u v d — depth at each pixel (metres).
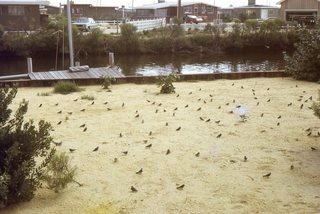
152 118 9.21
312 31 15.41
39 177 5.28
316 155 6.80
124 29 42.56
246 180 5.79
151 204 5.10
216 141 7.57
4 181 4.65
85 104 10.68
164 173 6.07
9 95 5.41
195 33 46.91
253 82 14.22
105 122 8.90
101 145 7.35
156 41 43.47
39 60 39.62
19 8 43.16
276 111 9.84
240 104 10.62
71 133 8.07
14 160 5.03
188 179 5.85
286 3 56.91
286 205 5.03
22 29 43.38
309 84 13.72
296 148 7.17
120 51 42.44
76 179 5.83
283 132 8.12
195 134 8.00
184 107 10.28
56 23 41.53
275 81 14.45
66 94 12.23
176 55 43.84
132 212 4.90
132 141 7.58
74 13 74.31
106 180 5.81
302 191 5.41
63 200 5.17
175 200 5.20
